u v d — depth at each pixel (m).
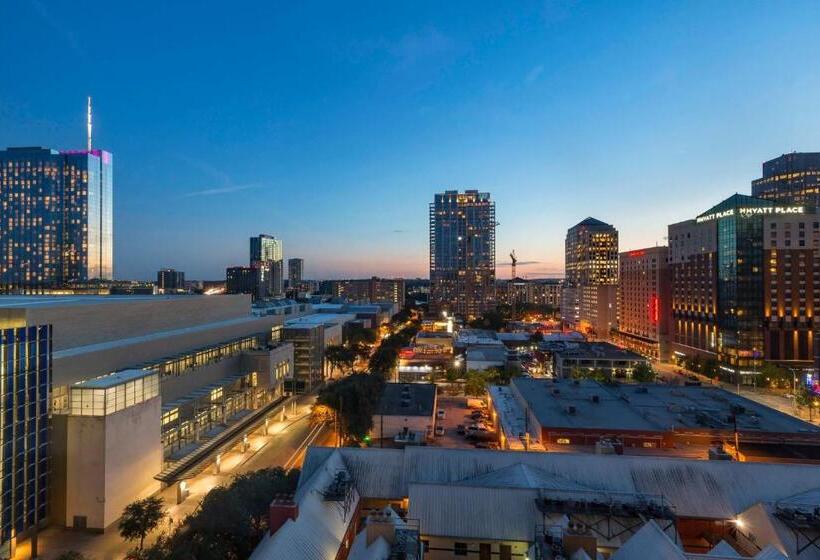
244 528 45.69
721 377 172.62
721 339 177.00
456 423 115.31
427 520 44.88
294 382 143.12
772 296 167.75
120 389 66.00
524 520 44.12
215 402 100.69
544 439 83.81
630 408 95.75
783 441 80.50
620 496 45.25
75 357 70.62
